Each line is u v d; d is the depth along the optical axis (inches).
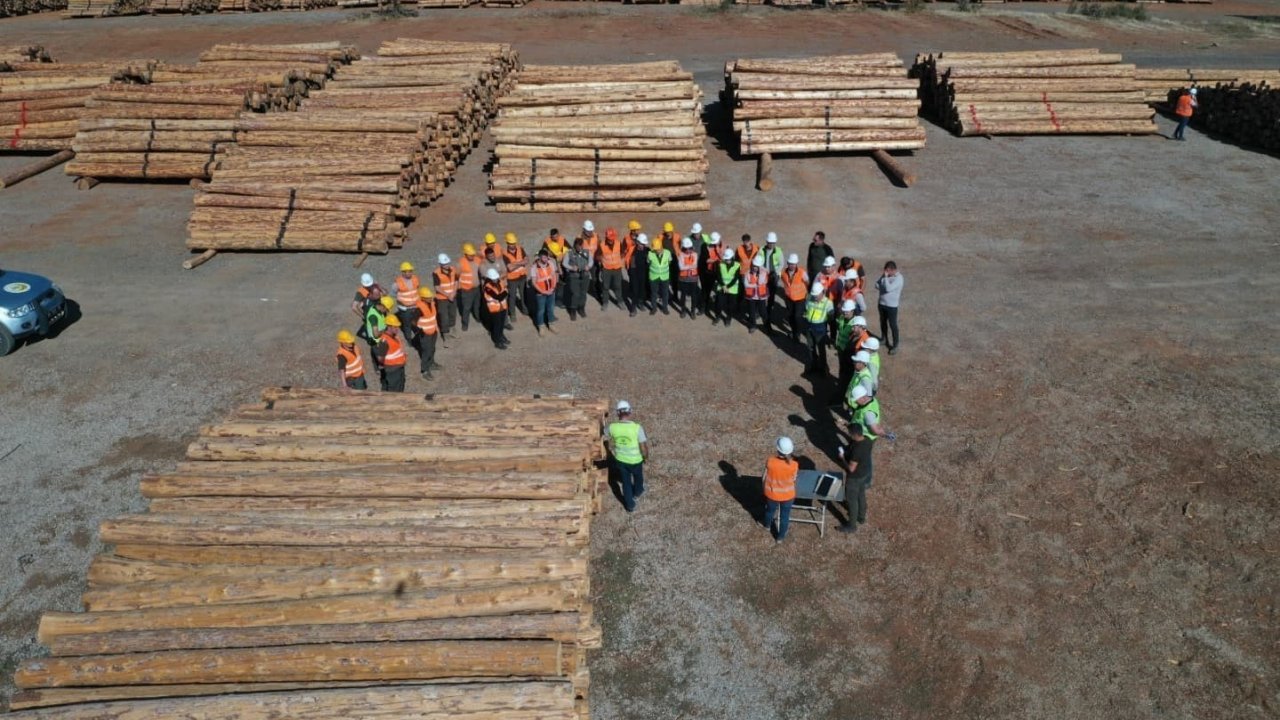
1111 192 990.4
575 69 1144.8
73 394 631.2
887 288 644.1
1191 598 430.9
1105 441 555.2
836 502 506.9
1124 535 473.7
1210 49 1676.9
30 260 860.0
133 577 391.5
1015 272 798.5
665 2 2081.7
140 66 1213.7
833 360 678.5
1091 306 732.7
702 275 743.7
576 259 719.1
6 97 1149.1
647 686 390.9
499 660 339.9
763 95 1107.9
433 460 462.9
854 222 924.0
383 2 2062.0
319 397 553.6
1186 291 755.4
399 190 913.5
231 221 868.0
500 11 2037.4
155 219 967.0
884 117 1103.6
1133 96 1200.2
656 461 546.0
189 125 1032.8
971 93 1213.7
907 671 395.2
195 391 634.8
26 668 344.5
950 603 431.2
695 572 454.6
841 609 429.4
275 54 1270.9
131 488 527.8
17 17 2117.4
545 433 492.1
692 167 968.9
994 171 1066.1
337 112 1052.5
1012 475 524.7
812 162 1117.1
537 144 980.6
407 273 689.0
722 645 410.9
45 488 528.1
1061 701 378.9
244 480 435.8
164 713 321.4
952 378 630.5
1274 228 880.9
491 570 374.3
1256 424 568.1
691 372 652.7
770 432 575.5
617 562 462.6
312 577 372.5
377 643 349.1
